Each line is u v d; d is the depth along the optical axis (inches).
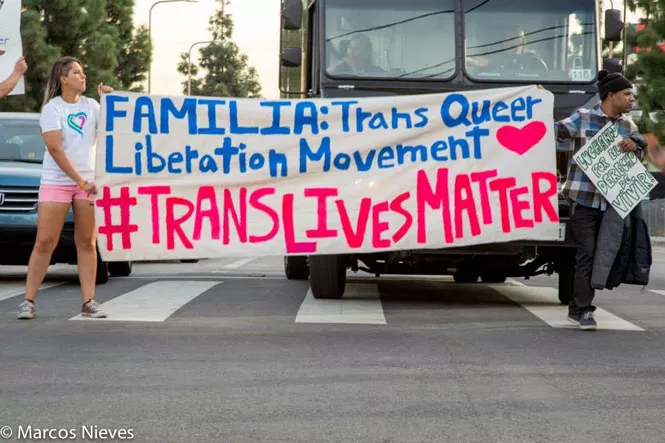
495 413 223.6
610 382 260.5
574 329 358.9
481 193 398.3
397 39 465.1
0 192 498.6
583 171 359.3
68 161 356.5
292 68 486.9
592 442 200.4
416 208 397.1
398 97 397.4
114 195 384.8
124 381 251.9
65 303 415.5
